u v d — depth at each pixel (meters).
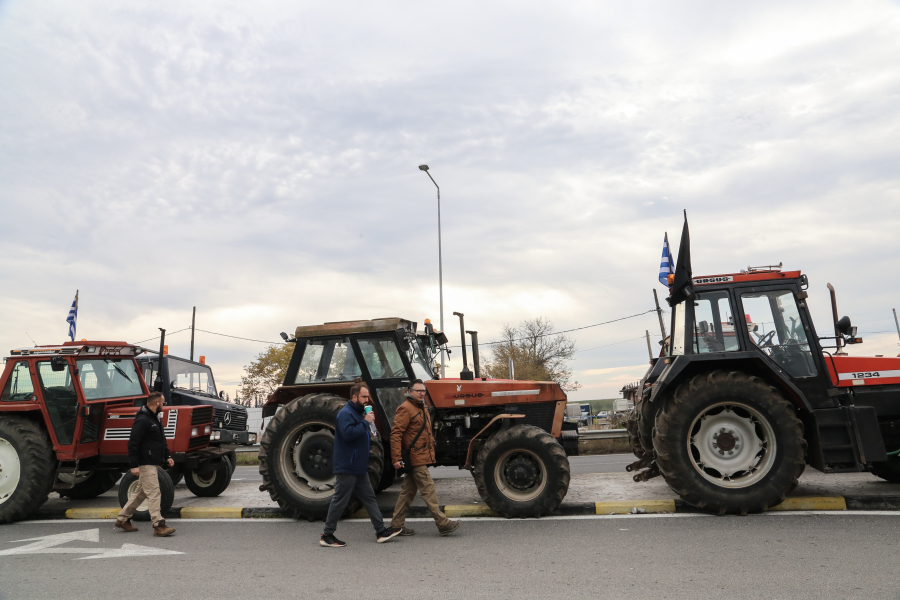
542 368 42.12
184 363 12.87
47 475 7.57
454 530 6.14
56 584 4.67
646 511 6.73
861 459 6.13
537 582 4.37
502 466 6.82
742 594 3.92
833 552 4.80
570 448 7.51
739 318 6.85
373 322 7.75
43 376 7.88
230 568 5.06
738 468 6.50
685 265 6.93
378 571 4.84
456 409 7.54
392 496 8.38
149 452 6.64
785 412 6.29
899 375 6.50
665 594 3.99
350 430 5.81
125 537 6.49
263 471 7.28
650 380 8.07
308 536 6.31
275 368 29.39
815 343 6.65
